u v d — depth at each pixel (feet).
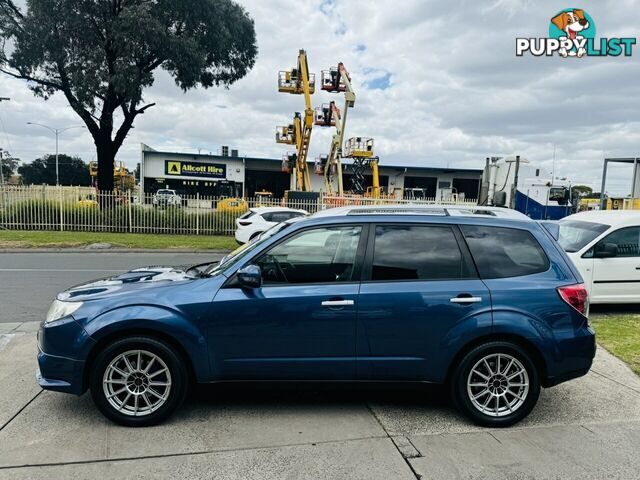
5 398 13.20
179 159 155.12
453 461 10.34
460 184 184.14
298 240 12.40
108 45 61.62
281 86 109.19
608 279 23.82
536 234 12.80
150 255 47.09
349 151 121.60
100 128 71.51
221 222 66.74
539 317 11.87
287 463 10.14
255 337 11.78
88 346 11.34
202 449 10.66
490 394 12.10
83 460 10.10
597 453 10.78
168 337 11.70
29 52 60.75
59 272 34.81
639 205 52.19
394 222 12.62
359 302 11.80
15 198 63.00
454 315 11.84
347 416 12.53
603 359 17.26
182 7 62.95
